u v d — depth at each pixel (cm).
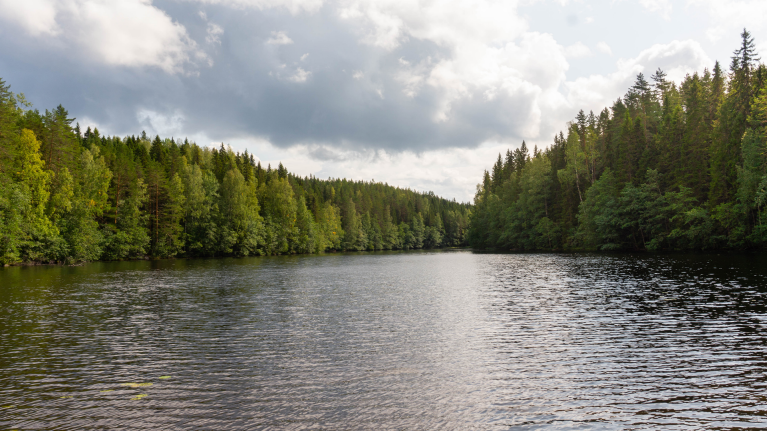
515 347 1516
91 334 1753
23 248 5753
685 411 975
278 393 1101
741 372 1216
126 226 7731
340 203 17700
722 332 1658
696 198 6178
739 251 5781
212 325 1916
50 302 2581
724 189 5806
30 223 5609
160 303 2539
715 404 1009
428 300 2620
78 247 6278
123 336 1716
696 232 5897
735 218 5528
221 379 1209
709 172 6156
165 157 10750
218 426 917
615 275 3697
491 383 1163
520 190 11288
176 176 9000
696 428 894
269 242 11050
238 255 10238
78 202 6450
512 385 1148
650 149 7400
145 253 8138
